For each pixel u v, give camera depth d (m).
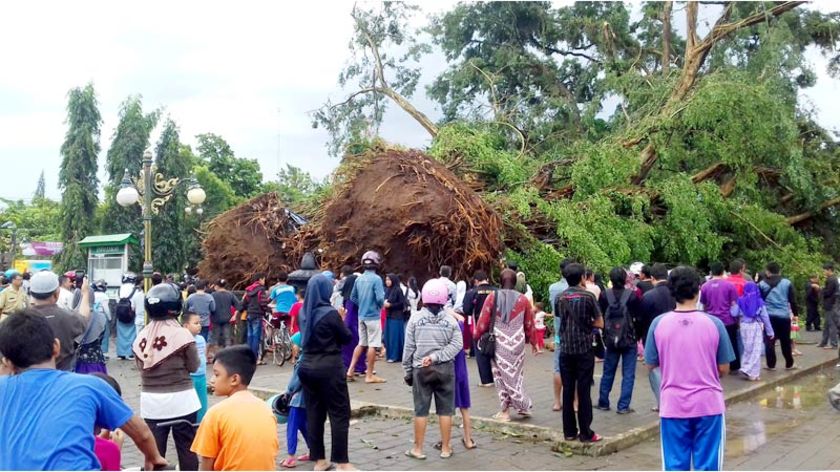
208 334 13.09
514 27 28.28
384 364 12.80
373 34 26.78
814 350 14.81
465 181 17.58
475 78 27.69
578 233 16.50
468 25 28.73
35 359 3.05
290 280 7.29
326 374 5.96
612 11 27.89
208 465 3.69
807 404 9.42
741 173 19.66
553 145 25.62
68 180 29.92
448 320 6.68
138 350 5.27
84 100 30.30
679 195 18.27
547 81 28.02
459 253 14.84
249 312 13.36
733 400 9.38
